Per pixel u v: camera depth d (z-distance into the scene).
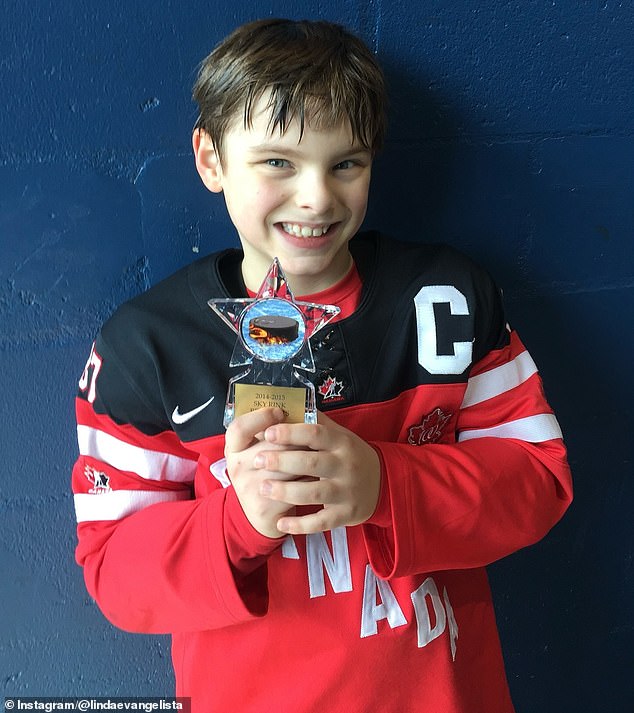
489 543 0.83
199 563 0.78
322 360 0.85
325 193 0.75
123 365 0.85
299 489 0.71
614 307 1.17
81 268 0.98
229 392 0.74
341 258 0.88
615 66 1.06
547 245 1.12
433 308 0.88
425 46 1.00
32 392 1.01
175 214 0.99
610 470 1.25
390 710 0.84
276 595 0.83
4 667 1.10
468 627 0.92
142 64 0.93
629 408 1.23
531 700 1.32
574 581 1.28
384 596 0.84
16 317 0.98
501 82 1.03
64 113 0.92
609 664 1.34
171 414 0.84
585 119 1.08
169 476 0.90
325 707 0.83
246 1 0.94
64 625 1.11
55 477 1.05
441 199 1.06
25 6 0.88
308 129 0.74
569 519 1.25
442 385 0.87
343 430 0.75
